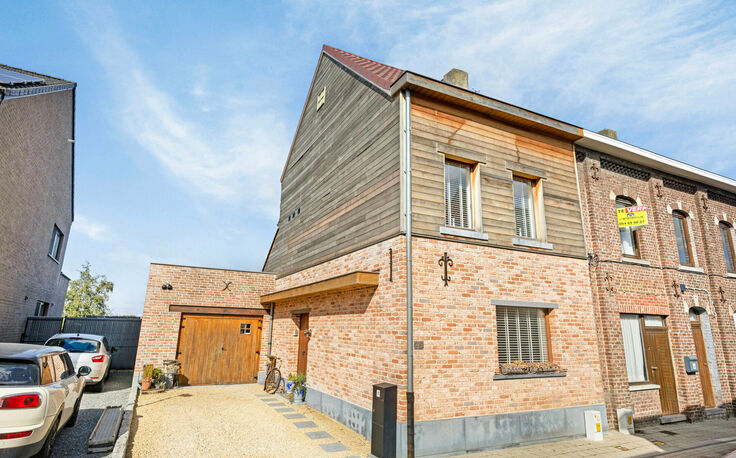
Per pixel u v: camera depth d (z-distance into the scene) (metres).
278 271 13.91
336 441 6.94
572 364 8.32
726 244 13.11
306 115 13.59
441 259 7.39
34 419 4.74
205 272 12.85
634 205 11.15
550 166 9.42
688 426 9.41
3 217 10.80
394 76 8.90
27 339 14.15
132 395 9.61
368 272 7.48
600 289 9.39
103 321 14.98
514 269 8.20
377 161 8.38
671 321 10.56
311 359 10.04
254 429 7.42
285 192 14.66
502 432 7.21
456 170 8.32
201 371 12.27
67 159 16.70
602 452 7.07
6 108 9.73
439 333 7.04
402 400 6.47
